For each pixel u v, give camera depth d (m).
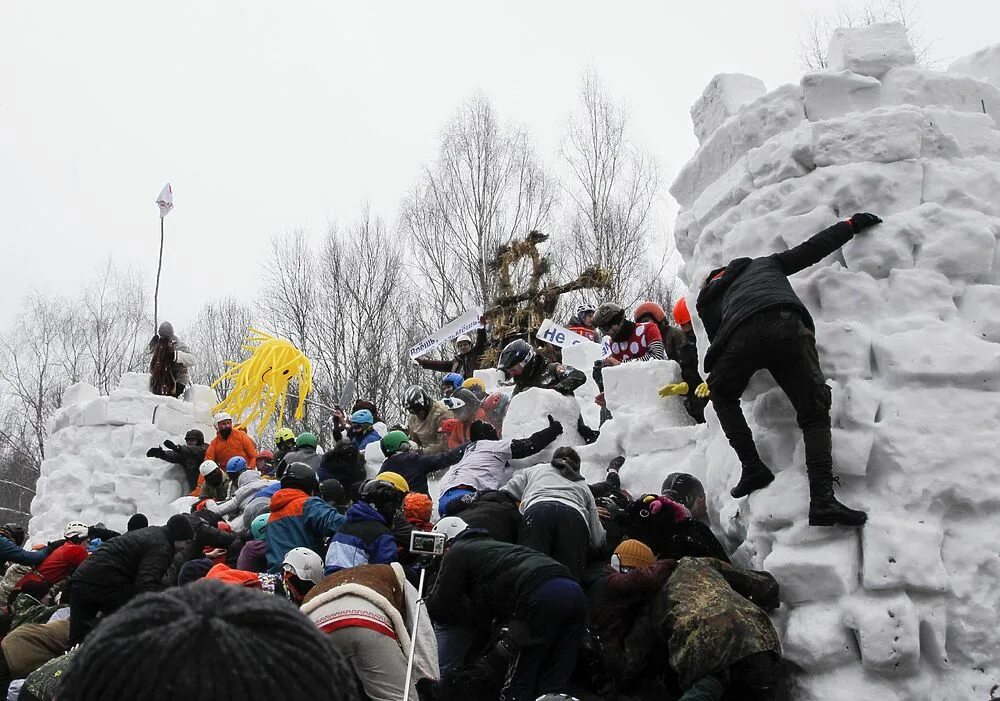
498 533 7.21
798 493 6.48
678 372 9.09
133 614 1.66
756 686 5.89
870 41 7.37
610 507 7.86
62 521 16.19
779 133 7.31
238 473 13.25
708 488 7.73
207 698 1.58
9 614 10.04
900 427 6.39
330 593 5.88
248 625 1.68
